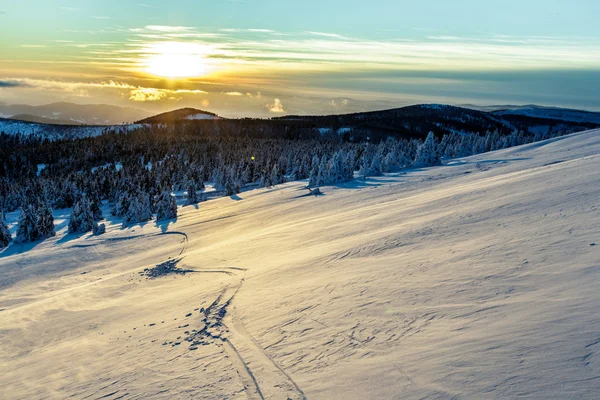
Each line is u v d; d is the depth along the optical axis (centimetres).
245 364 1020
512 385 644
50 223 6400
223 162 11925
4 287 3425
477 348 788
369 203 4250
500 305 972
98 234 5919
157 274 2881
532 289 1015
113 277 3025
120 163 14162
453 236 1850
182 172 11144
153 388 988
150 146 15912
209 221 5316
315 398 784
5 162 14012
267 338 1179
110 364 1255
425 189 4544
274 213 4862
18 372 1412
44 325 2030
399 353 873
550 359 680
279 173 9888
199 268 2788
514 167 5366
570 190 2217
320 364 930
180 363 1124
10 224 7888
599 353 655
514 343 765
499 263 1290
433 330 940
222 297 1797
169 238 4753
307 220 3903
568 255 1187
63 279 3522
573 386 599
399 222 2614
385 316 1106
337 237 2655
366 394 741
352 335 1043
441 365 765
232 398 857
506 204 2259
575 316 799
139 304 2102
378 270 1594
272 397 829
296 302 1448
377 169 7219
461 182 4603
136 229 5603
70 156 14875
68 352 1518
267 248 2898
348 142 19738
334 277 1655
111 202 9775
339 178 6725
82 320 2014
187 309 1733
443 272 1355
